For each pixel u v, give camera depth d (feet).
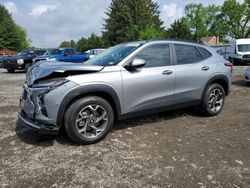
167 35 158.51
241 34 214.69
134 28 177.68
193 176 11.50
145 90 16.16
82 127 14.44
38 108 13.87
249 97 27.17
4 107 23.15
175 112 20.92
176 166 12.34
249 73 34.22
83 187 10.73
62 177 11.46
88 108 14.43
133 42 17.90
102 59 16.96
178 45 18.20
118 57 16.22
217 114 20.40
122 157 13.24
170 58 17.54
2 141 15.23
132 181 11.15
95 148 14.26
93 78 14.35
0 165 12.50
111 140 15.31
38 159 13.06
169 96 17.28
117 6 199.82
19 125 17.95
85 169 12.10
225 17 219.61
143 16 193.47
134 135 16.10
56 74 14.11
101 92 14.71
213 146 14.51
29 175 11.63
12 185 10.89
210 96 19.51
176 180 11.20
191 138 15.67
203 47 19.76
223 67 20.07
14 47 241.96
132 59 15.90
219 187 10.74
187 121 18.83
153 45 16.92
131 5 196.75
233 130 17.02
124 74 15.40
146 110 16.49
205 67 19.02
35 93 13.93
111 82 14.83
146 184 10.94
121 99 15.38
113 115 15.33
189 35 157.79
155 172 11.83
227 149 14.12
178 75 17.49
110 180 11.23
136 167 12.26
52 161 12.85
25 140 15.34
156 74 16.51
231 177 11.44
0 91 31.96
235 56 78.95
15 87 35.40
